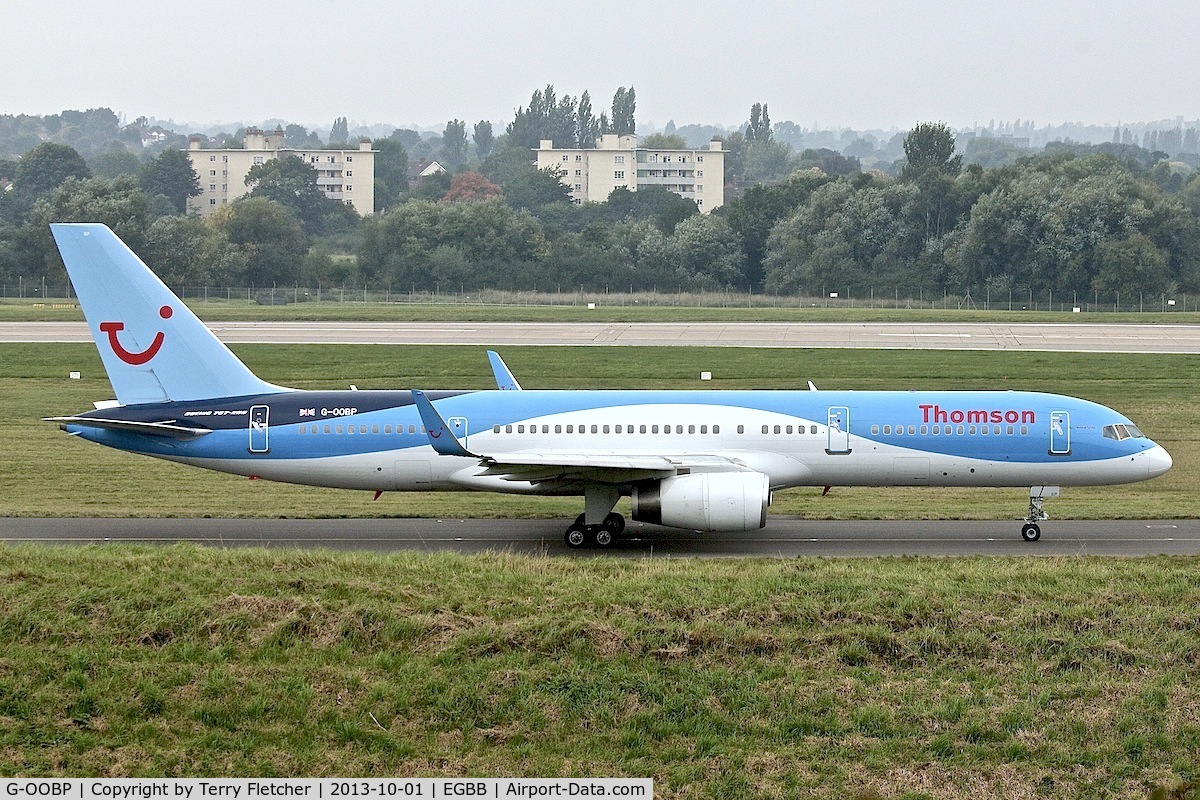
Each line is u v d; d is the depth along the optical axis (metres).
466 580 112.06
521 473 141.50
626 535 152.25
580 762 84.94
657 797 81.31
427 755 85.62
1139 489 189.62
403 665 95.44
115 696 90.62
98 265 151.25
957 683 94.75
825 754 86.00
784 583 110.81
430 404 138.00
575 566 119.94
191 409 153.00
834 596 107.50
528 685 92.81
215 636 98.44
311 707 90.12
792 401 153.62
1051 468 150.75
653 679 94.00
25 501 171.12
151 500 173.38
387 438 152.50
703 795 81.44
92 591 104.31
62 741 85.81
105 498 174.25
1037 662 97.56
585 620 101.00
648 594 107.81
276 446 152.62
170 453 153.75
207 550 122.38
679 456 149.88
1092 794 81.88
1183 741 87.25
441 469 152.50
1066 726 89.06
